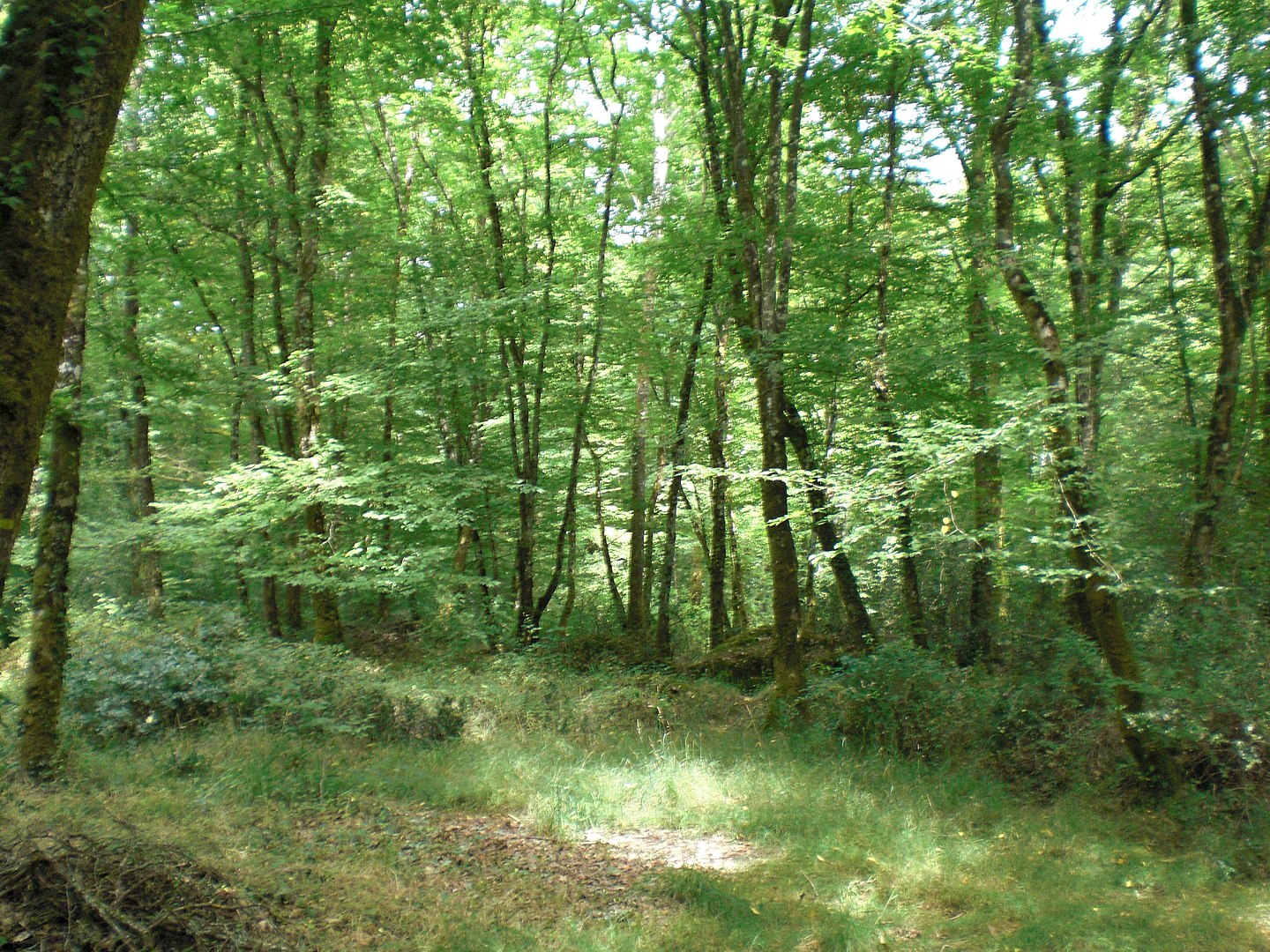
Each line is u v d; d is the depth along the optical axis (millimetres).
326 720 9312
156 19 9516
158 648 10133
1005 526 10047
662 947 4863
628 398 19156
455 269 15609
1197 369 15664
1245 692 7641
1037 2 11820
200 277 13750
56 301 3729
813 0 11359
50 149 3703
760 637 14797
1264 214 12281
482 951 4617
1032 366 10977
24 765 7152
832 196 14531
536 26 16188
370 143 17344
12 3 3828
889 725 9602
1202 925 5414
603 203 16500
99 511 17562
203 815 6332
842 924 5172
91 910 4035
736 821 7344
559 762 8961
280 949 4250
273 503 12992
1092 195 13617
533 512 16781
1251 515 11766
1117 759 8203
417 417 18609
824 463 14836
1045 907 5625
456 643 14758
